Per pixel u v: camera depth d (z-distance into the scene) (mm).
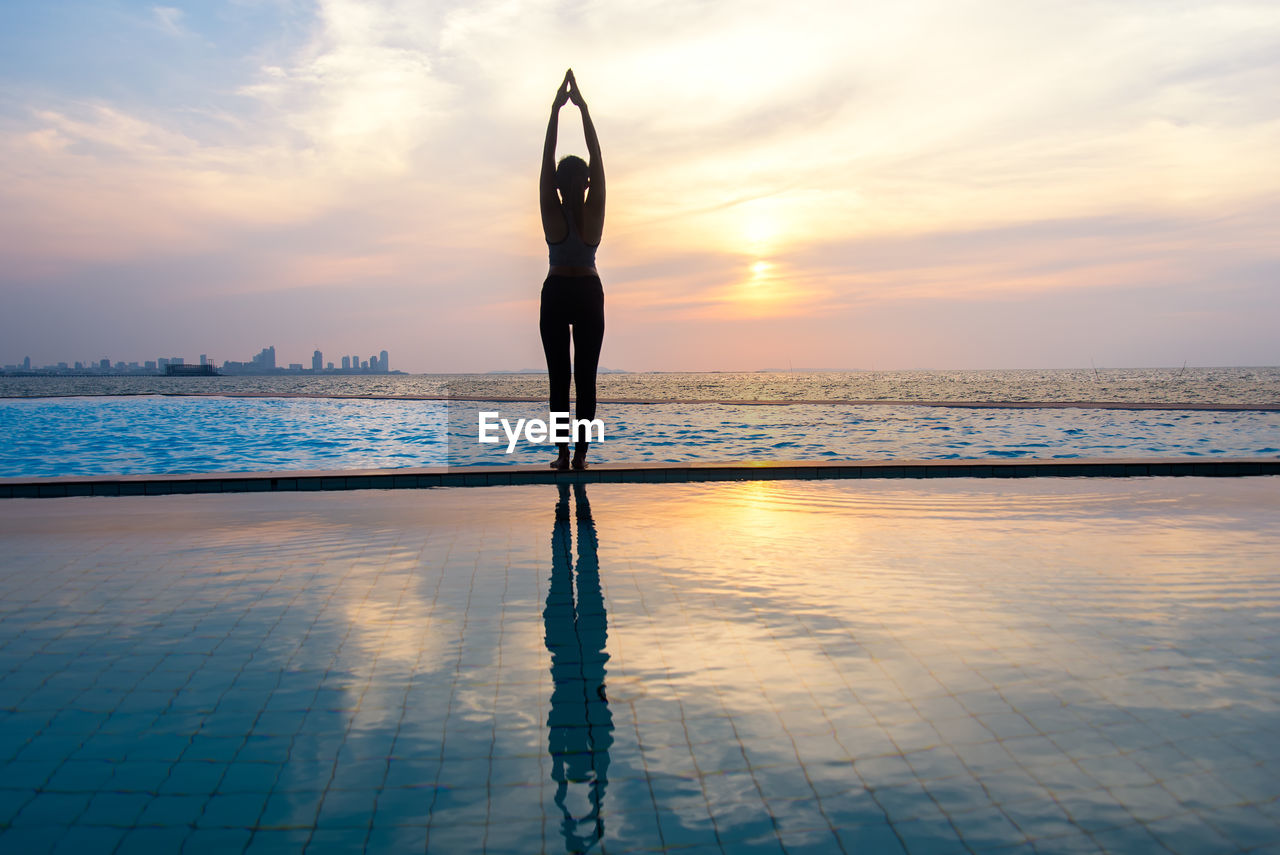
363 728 1523
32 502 4328
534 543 3205
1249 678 1734
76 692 1696
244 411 20047
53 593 2467
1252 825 1167
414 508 4098
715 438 12711
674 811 1226
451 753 1422
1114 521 3609
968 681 1729
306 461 10625
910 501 4191
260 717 1572
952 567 2754
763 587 2512
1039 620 2152
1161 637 2006
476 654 1929
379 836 1159
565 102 4516
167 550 3098
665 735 1487
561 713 1586
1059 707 1590
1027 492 4465
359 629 2123
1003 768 1347
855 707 1603
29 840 1141
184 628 2133
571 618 2207
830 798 1258
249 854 1109
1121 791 1268
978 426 14242
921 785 1296
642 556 2965
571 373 4934
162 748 1440
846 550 3037
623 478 4996
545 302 4766
